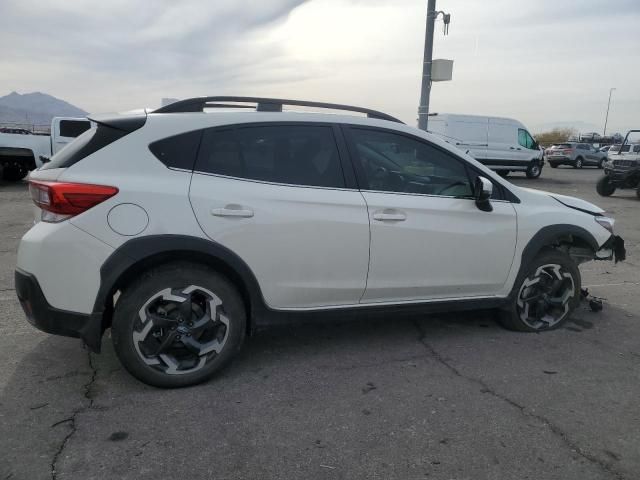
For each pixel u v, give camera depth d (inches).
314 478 97.6
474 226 156.8
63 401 122.7
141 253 121.2
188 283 127.2
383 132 150.8
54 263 119.3
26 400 122.9
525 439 111.2
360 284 144.6
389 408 123.0
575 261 192.2
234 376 138.3
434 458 104.1
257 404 123.8
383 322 180.7
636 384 137.9
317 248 137.5
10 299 196.9
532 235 166.1
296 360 149.3
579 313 196.7
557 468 101.7
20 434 109.0
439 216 151.5
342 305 145.6
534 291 173.6
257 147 136.0
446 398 128.3
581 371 145.3
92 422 114.2
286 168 137.6
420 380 137.9
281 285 136.3
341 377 138.9
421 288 152.9
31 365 141.1
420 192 152.4
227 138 133.8
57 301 120.8
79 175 120.6
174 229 123.4
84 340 123.3
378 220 143.3
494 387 134.6
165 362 128.7
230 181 131.2
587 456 105.7
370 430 113.6
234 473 98.5
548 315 177.9
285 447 106.9
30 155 607.2
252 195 131.3
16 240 309.6
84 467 99.0
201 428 113.0
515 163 904.3
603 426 116.9
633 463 103.7
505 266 163.6
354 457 104.0
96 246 119.3
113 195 120.2
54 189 118.7
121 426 113.0
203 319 130.6
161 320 126.3
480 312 193.5
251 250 131.0
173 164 127.8
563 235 177.5
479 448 107.7
